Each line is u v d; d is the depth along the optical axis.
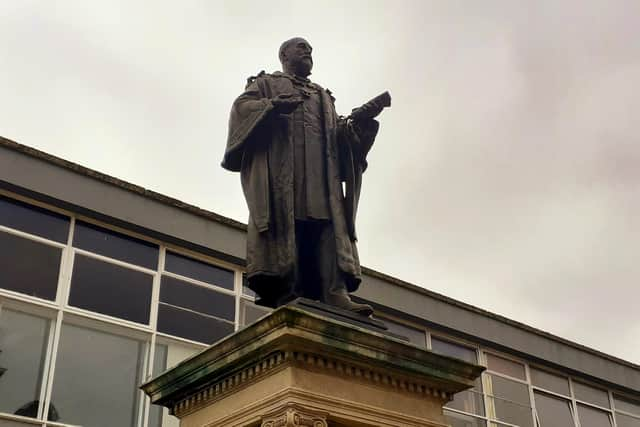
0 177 15.43
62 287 15.61
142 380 15.92
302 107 6.21
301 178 5.98
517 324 24.02
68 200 16.14
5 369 14.30
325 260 5.87
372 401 5.03
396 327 21.34
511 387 23.19
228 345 5.09
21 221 15.65
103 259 16.41
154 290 16.86
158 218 17.34
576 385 25.22
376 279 21.02
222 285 18.05
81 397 15.02
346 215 6.04
